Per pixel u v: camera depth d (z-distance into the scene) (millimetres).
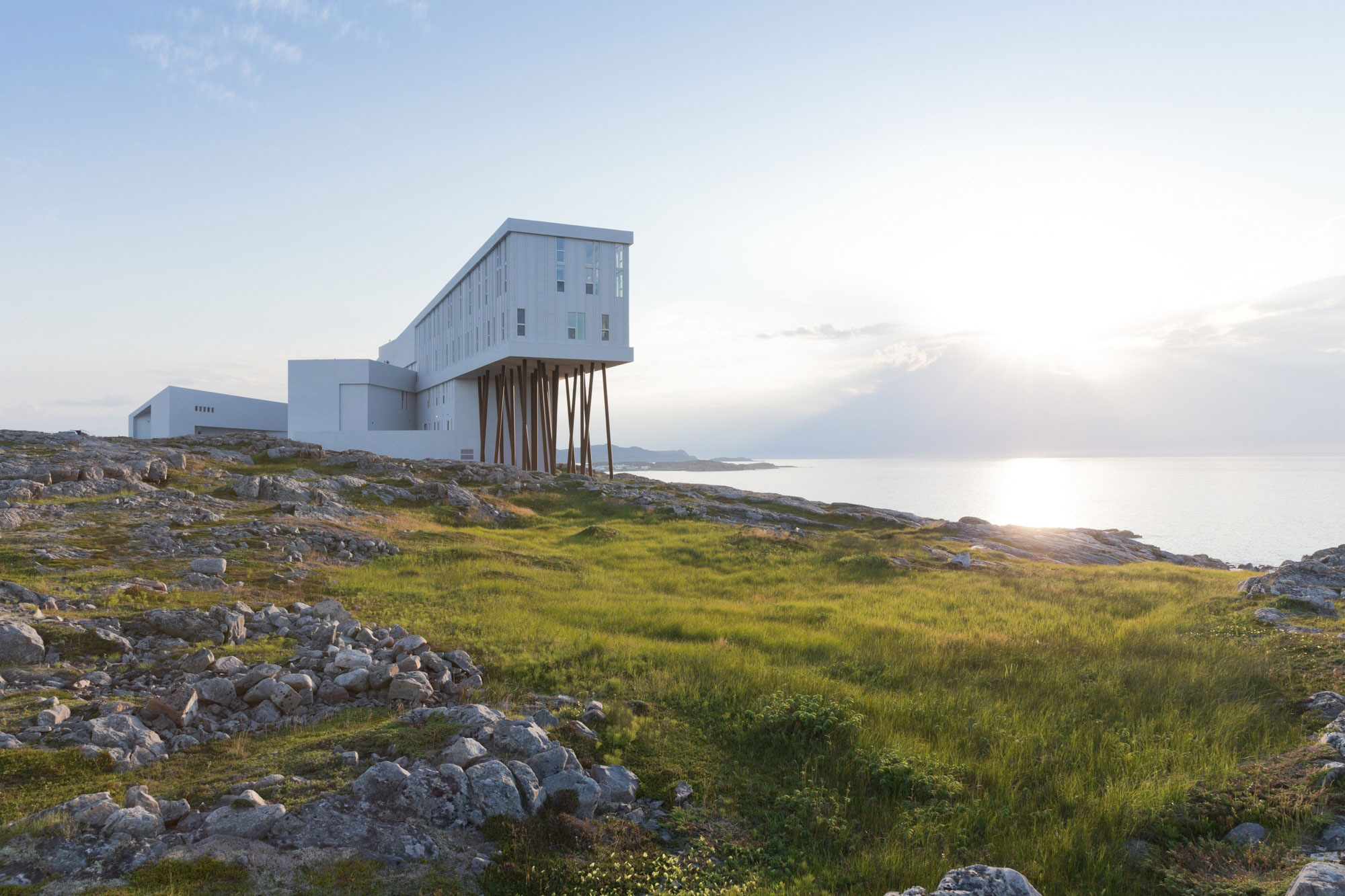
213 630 12422
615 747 8906
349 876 5762
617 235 61656
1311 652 13023
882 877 6578
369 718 9562
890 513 47656
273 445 48250
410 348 97062
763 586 23031
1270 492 174500
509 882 6051
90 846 5805
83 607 13023
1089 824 7379
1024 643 15008
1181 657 13648
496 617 15758
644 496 44656
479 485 44531
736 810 7777
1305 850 6781
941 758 8984
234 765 7738
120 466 30781
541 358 59656
